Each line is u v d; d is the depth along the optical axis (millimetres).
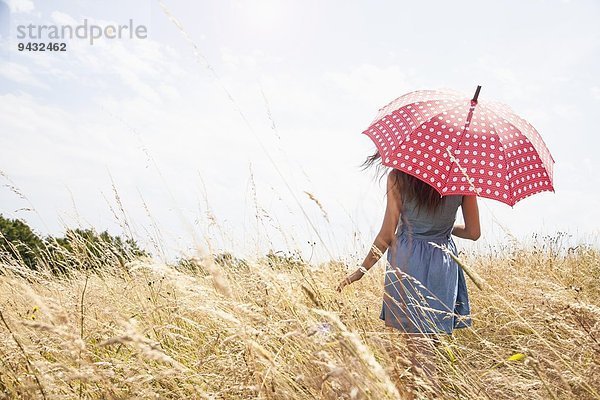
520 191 3135
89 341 2715
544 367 2689
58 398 2158
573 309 2734
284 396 2125
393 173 3150
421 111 3252
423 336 2920
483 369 3008
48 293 3547
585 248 6449
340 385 1938
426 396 2438
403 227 3152
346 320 2592
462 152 3076
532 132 3484
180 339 2945
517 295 3801
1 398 2203
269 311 2588
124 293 3637
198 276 3049
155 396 2217
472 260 5957
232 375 2395
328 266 3336
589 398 2461
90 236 4336
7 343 2453
